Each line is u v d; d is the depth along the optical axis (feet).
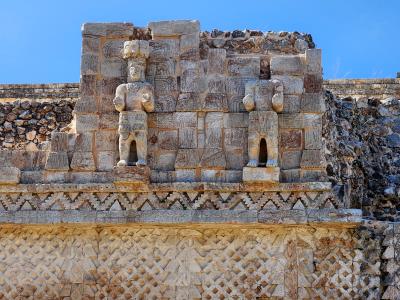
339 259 48.19
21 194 49.21
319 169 47.93
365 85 70.59
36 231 49.75
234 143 48.73
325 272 48.03
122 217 47.98
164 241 48.73
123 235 49.03
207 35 51.13
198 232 48.65
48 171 49.42
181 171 48.60
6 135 58.54
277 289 47.85
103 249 49.03
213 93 49.34
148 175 48.01
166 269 48.44
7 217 48.65
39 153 50.14
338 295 47.91
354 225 47.37
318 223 47.09
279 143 48.44
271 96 48.32
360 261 48.19
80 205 48.60
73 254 49.19
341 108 56.75
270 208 47.52
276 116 48.14
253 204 47.65
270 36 50.98
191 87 49.52
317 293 47.83
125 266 48.73
